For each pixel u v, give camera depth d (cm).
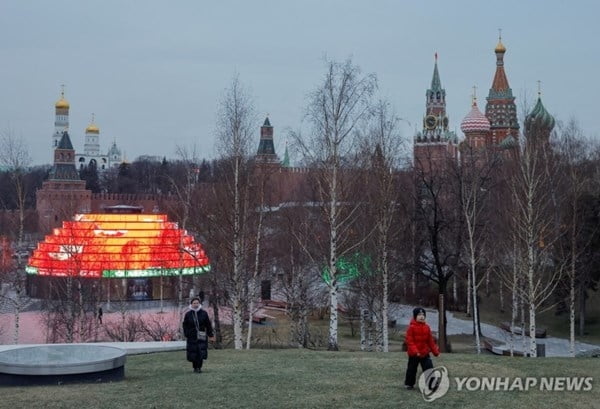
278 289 7506
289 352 2841
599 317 6606
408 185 5206
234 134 4131
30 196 18875
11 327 6756
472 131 16975
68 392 1839
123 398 1755
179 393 1816
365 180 4347
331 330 3697
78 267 5847
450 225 5150
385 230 4184
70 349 2261
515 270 4631
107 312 7562
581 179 6006
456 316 7188
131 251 8544
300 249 5384
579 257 5284
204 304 6875
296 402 1702
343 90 4262
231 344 4794
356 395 1783
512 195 5003
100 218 9131
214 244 4356
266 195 4991
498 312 7244
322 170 3975
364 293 5012
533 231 4256
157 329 5516
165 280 8681
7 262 8656
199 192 6375
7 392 1850
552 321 6706
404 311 7331
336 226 3812
